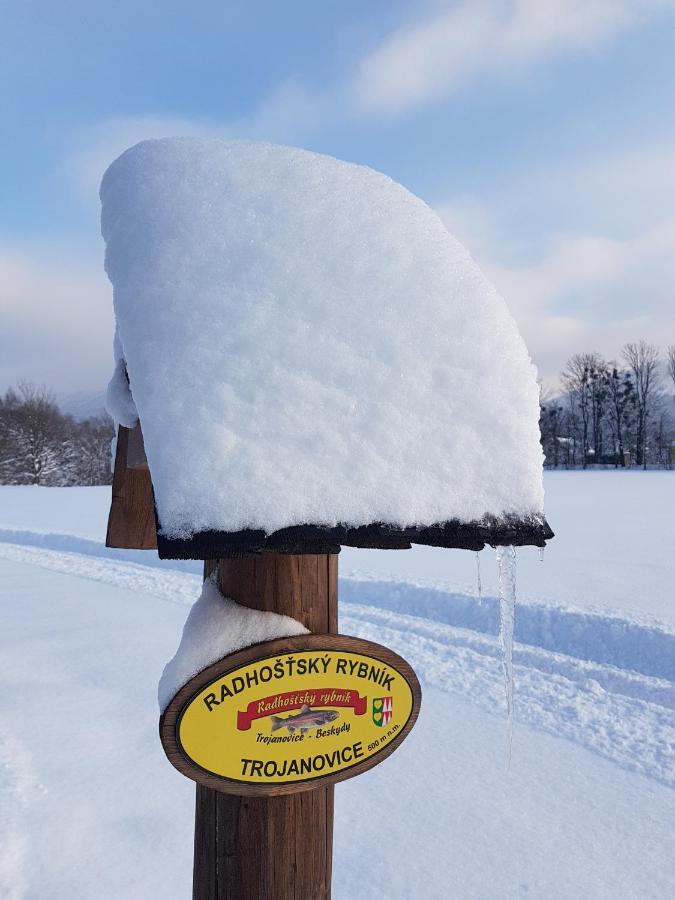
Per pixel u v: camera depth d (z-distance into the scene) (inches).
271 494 35.4
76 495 808.3
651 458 1875.0
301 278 41.8
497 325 45.4
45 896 83.3
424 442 40.3
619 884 84.8
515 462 42.5
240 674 46.9
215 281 40.7
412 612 221.1
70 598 242.5
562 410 2081.7
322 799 51.8
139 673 158.6
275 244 42.8
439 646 180.2
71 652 175.3
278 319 40.0
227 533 34.3
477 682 153.6
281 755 48.4
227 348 38.5
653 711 136.4
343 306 41.7
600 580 246.2
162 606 229.1
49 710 136.6
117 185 49.4
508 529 41.3
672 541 339.6
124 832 96.4
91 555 347.3
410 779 111.6
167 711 44.9
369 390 40.1
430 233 48.2
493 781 110.4
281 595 49.5
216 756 46.6
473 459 41.3
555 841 93.9
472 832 96.3
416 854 91.5
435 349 42.7
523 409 44.0
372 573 258.4
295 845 50.3
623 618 186.5
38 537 398.3
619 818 99.3
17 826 96.1
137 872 88.3
